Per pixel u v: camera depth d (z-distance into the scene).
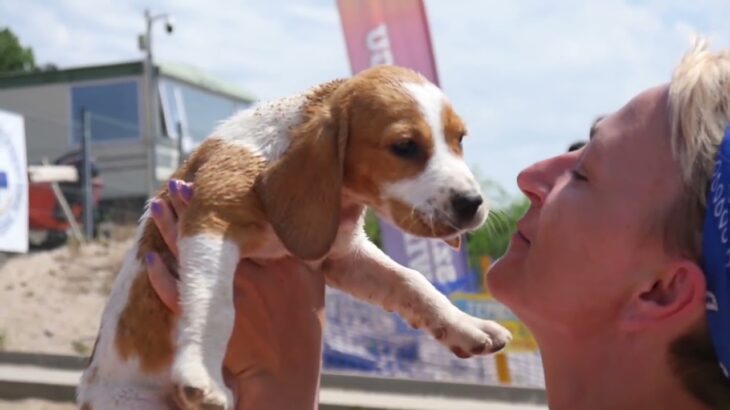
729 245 0.83
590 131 0.95
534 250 0.94
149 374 1.11
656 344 0.89
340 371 4.19
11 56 16.77
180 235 1.08
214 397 1.03
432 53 4.03
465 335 1.15
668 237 0.88
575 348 0.93
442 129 1.12
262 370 1.09
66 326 5.47
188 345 1.04
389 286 1.17
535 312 0.94
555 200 0.93
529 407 3.59
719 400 0.87
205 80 9.15
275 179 1.09
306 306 1.11
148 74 8.48
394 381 3.70
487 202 1.12
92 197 7.54
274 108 1.14
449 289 3.90
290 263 1.11
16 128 5.45
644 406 0.89
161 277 1.08
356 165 1.12
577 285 0.91
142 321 1.12
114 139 8.58
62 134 8.72
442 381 3.70
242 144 1.11
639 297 0.89
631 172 0.90
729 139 0.85
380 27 4.09
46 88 8.74
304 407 1.09
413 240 3.90
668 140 0.89
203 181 1.09
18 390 3.45
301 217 1.09
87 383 1.15
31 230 7.04
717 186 0.84
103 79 8.67
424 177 1.11
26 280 6.02
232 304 1.06
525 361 4.06
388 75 1.14
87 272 6.23
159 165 8.55
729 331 0.84
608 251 0.90
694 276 0.86
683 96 0.88
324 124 1.11
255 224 1.09
